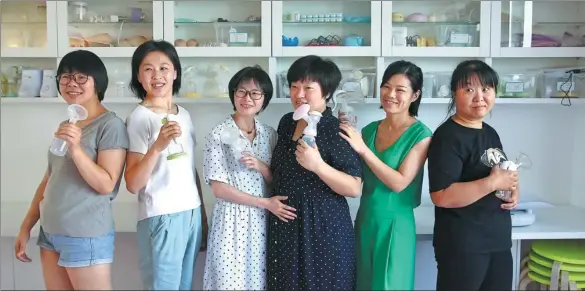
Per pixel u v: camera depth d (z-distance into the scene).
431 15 2.06
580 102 2.02
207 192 1.92
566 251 1.88
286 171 1.50
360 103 2.00
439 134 1.56
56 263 1.52
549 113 2.16
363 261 1.60
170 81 1.59
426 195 2.03
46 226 1.48
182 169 1.55
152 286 1.51
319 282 1.44
